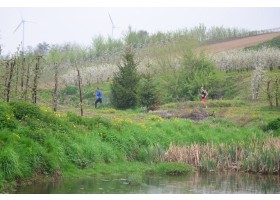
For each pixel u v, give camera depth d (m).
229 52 76.19
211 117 43.12
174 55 64.81
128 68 51.81
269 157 26.33
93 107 50.88
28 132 22.55
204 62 62.62
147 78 49.94
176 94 61.59
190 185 21.92
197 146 28.64
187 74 62.06
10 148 19.91
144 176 24.14
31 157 20.78
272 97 50.53
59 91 59.09
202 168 26.88
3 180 18.80
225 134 35.25
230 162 27.69
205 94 51.41
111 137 27.67
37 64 31.64
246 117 41.97
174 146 28.75
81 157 24.06
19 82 34.44
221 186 21.94
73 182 21.09
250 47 88.50
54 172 21.50
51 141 22.75
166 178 23.78
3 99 30.58
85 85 73.56
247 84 63.06
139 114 41.91
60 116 27.81
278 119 38.50
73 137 25.23
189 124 35.66
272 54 68.75
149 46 84.69
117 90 51.00
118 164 25.77
